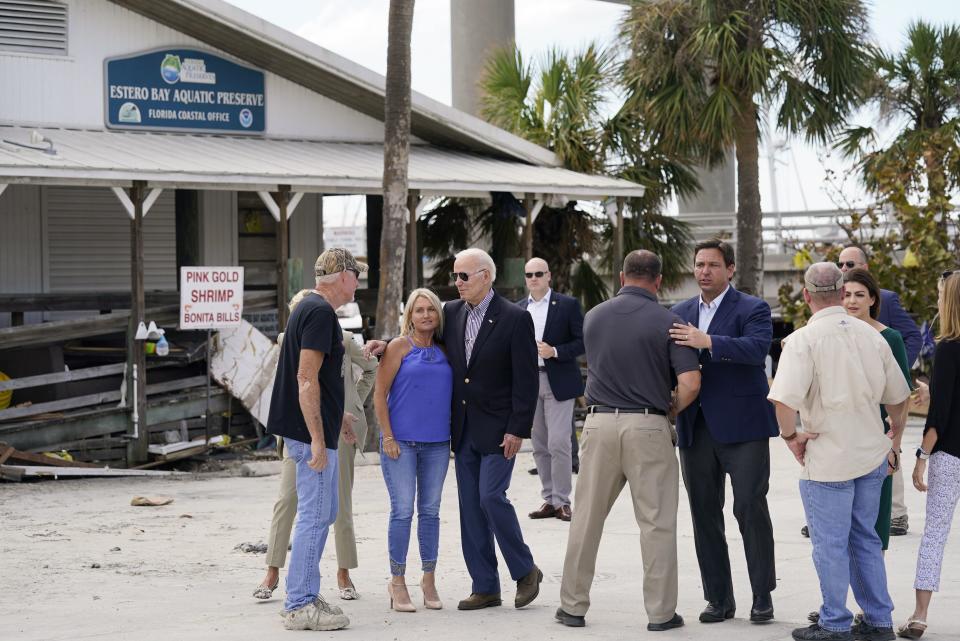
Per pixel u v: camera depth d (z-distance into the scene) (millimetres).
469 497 7430
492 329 7293
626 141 22281
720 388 6953
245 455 16297
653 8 21297
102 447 15141
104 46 18406
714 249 7145
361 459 14828
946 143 20719
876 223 20828
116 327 15383
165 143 17984
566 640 6555
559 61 22578
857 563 6570
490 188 18547
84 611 7277
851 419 6367
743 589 7945
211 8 17953
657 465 6832
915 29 23703
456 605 7555
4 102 17703
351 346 7691
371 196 22562
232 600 7605
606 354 6941
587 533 6914
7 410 14477
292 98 20047
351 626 6898
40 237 20031
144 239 21219
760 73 20734
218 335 16438
